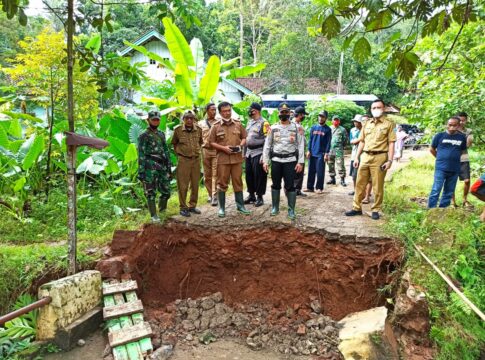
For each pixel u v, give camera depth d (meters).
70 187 4.52
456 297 4.05
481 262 4.52
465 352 3.80
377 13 1.94
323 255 5.53
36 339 4.12
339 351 4.21
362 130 6.14
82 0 4.06
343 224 5.75
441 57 6.80
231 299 5.83
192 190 6.44
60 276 4.90
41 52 7.27
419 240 4.97
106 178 7.72
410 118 8.11
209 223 6.00
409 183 9.29
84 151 8.15
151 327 4.67
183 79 8.47
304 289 5.66
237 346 4.62
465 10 2.20
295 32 25.16
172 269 6.02
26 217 6.52
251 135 6.66
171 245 6.05
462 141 5.87
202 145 6.55
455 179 6.03
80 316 4.30
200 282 6.02
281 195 8.02
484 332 3.88
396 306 4.40
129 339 4.05
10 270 4.75
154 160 5.96
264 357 4.41
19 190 6.57
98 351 4.05
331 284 5.47
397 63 2.52
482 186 4.01
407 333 4.23
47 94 7.96
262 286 5.86
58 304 4.02
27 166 6.72
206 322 5.06
